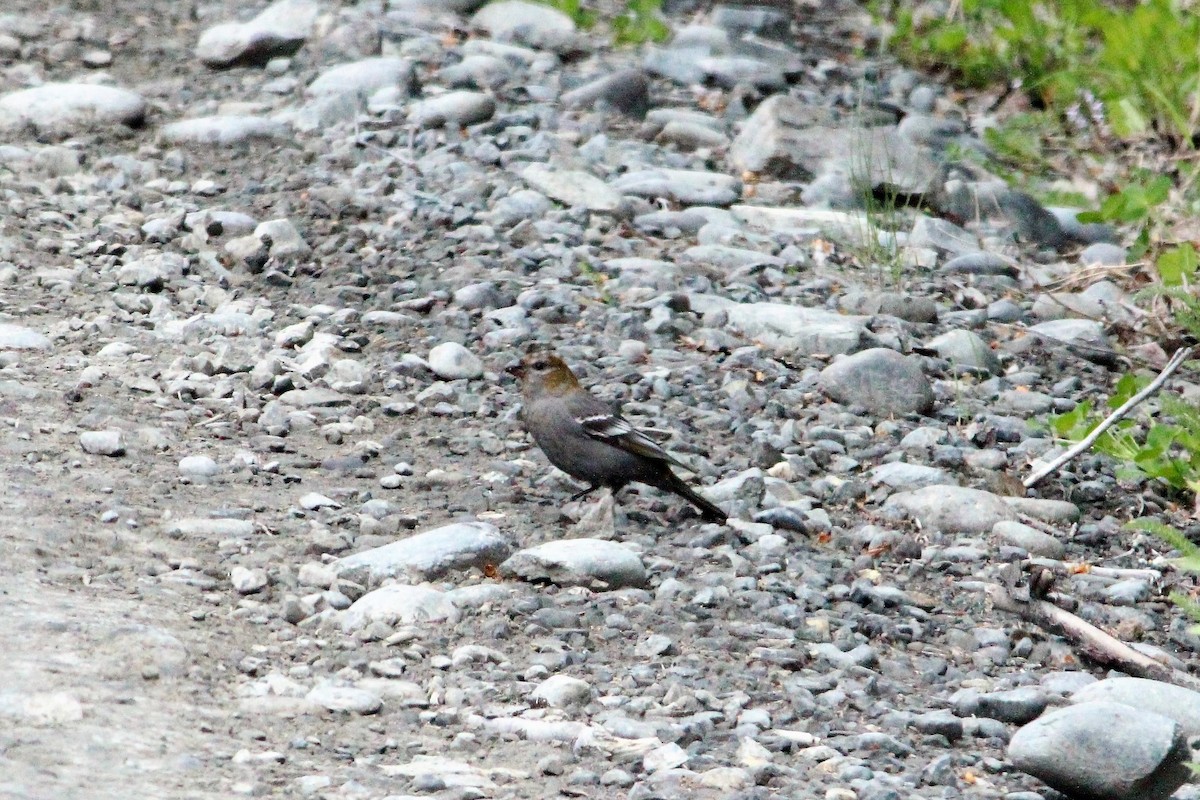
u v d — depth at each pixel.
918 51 25.38
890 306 15.45
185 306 14.07
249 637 8.59
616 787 7.36
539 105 20.31
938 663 9.25
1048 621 9.70
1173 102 21.30
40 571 8.95
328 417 12.09
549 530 10.60
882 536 11.02
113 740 7.20
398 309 14.35
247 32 21.41
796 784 7.52
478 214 16.62
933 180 18.66
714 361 13.97
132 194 16.53
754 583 10.01
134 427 11.36
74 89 18.66
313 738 7.57
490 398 12.80
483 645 8.77
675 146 19.92
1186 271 14.66
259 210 16.34
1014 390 14.18
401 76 20.03
